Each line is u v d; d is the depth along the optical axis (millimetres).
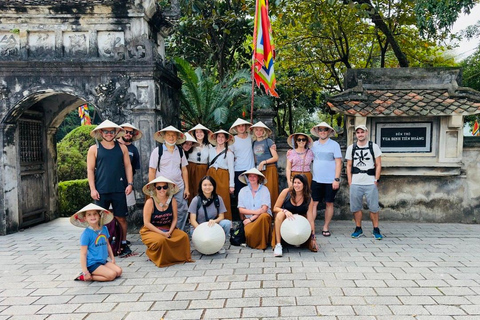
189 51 11211
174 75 7832
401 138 7043
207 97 8523
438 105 6805
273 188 6527
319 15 11023
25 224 7285
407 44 13383
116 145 5469
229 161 6398
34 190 7621
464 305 3533
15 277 4504
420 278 4223
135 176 6641
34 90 6641
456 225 6949
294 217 5242
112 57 6672
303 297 3746
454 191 7141
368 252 5250
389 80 7625
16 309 3621
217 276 4406
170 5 7324
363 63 15734
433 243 5695
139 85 6598
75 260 5172
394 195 7242
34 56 6711
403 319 3271
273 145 6621
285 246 5566
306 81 14305
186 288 4055
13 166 6918
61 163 10812
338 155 6172
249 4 10094
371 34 13547
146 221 5000
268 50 7012
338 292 3855
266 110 7457
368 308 3486
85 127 11836
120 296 3883
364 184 5930
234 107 8961
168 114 7559
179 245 4922
